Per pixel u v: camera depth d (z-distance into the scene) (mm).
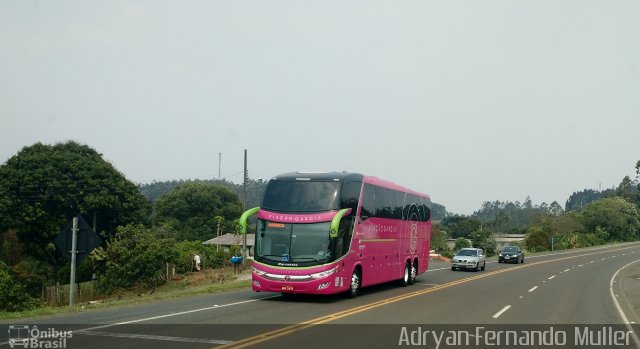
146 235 34875
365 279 20328
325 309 16094
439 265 46344
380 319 14180
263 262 17969
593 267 48031
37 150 47344
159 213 85750
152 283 33906
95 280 36688
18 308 26281
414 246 27109
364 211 20188
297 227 17969
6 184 43688
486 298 20594
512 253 52438
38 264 42125
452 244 117375
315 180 18609
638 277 36031
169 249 34500
